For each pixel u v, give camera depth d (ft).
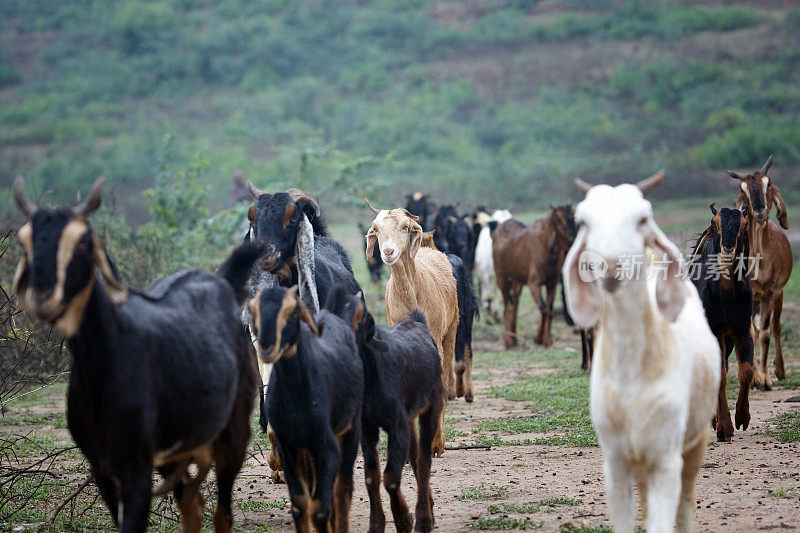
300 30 275.59
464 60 253.44
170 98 244.83
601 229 18.40
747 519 26.16
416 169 181.47
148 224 71.82
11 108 239.91
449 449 37.37
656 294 19.47
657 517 19.24
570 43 256.11
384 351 25.41
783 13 259.60
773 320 51.13
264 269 31.83
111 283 19.06
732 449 35.19
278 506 30.25
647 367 19.29
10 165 191.52
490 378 56.18
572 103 220.02
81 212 18.99
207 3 303.89
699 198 154.51
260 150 198.39
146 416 20.29
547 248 67.26
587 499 29.27
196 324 22.68
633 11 268.41
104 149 203.31
